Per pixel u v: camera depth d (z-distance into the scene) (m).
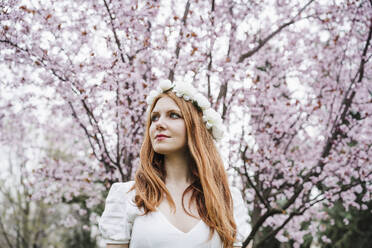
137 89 3.97
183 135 1.87
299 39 4.46
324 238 4.84
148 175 1.85
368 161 4.11
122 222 1.74
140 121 4.03
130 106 3.74
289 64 4.45
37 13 3.36
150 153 1.96
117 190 1.84
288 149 4.87
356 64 4.55
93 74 3.55
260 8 4.18
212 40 3.83
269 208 3.78
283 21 4.38
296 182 4.36
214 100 4.39
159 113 1.90
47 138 6.69
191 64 3.91
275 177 4.44
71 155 6.60
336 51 4.61
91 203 5.01
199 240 1.67
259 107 4.32
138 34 3.80
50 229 10.28
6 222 9.91
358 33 4.56
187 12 3.85
